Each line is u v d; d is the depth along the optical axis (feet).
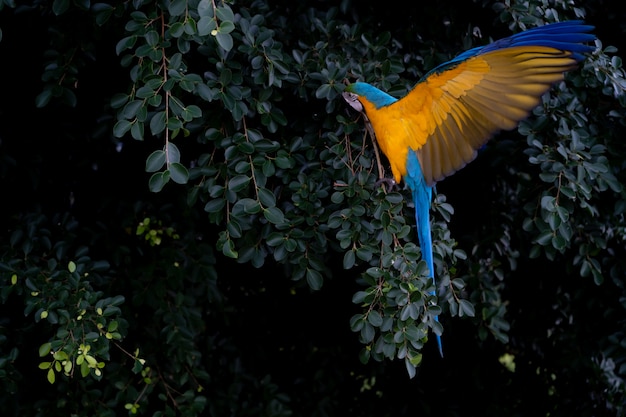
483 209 22.82
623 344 21.38
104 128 19.54
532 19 18.21
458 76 14.06
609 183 17.76
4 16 18.80
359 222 16.24
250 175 16.25
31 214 19.66
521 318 25.54
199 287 22.06
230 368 24.71
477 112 14.21
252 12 18.04
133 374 21.70
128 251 21.26
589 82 18.42
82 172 21.75
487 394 26.02
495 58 13.51
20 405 20.98
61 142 20.72
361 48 18.28
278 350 26.05
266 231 17.57
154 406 23.38
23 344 20.24
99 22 15.64
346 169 16.92
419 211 15.93
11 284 18.48
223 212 16.94
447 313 22.86
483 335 21.75
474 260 22.44
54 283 18.34
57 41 17.29
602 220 20.31
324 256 22.53
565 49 13.00
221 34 13.16
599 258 22.31
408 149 15.39
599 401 23.93
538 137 18.54
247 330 25.77
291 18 19.43
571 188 17.39
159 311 21.24
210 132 16.65
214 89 15.47
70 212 21.97
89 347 17.04
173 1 13.58
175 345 21.31
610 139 19.58
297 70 17.17
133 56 15.26
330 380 25.50
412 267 15.65
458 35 20.35
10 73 20.16
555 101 18.43
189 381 22.34
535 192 19.76
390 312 15.72
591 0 21.49
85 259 19.65
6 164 19.61
